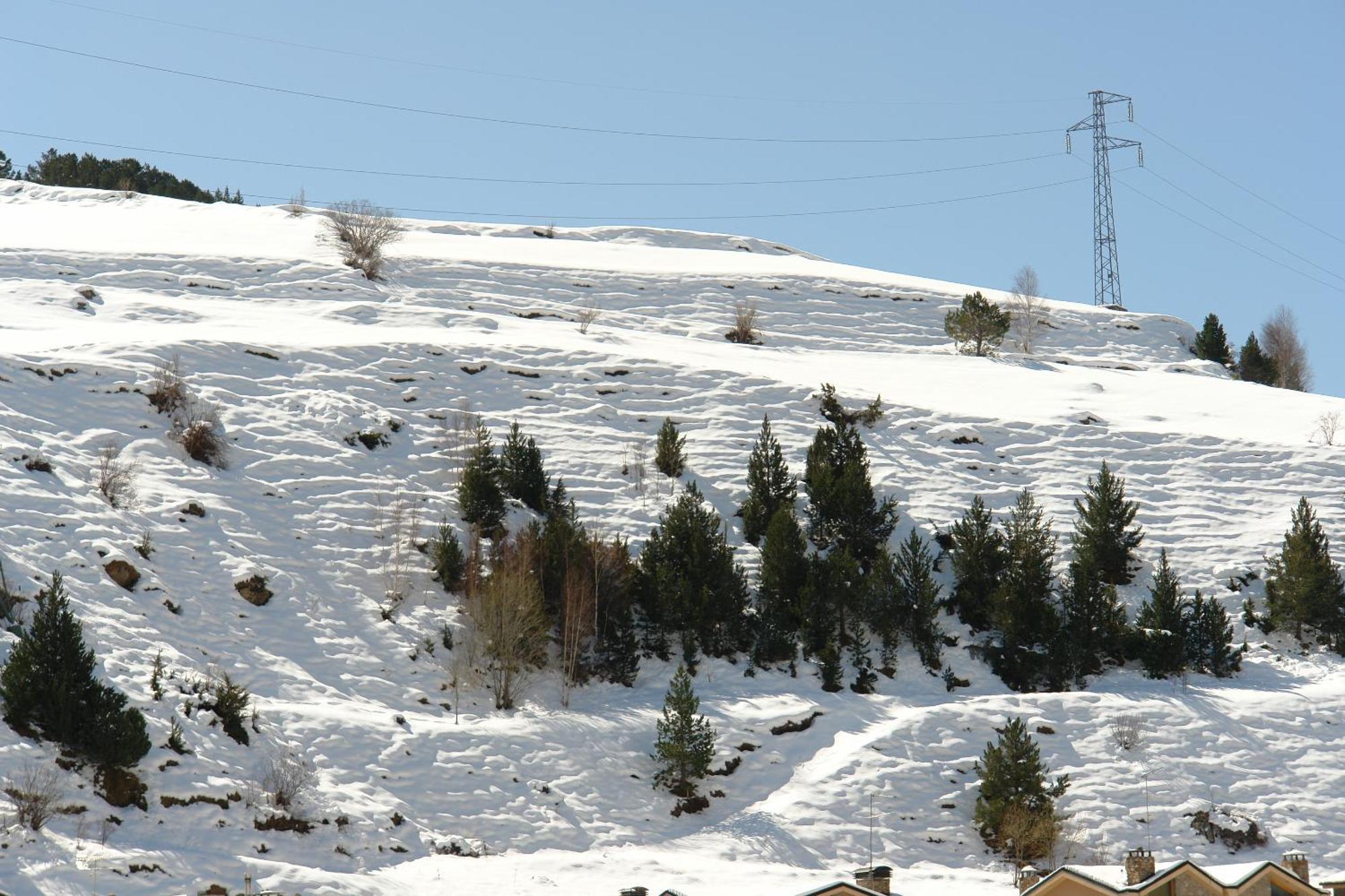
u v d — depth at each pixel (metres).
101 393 71.00
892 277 146.38
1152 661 69.06
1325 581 72.31
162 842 45.91
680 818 57.22
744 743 61.44
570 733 59.78
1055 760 61.88
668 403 87.31
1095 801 59.50
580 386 86.81
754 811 57.91
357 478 72.88
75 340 78.94
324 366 81.50
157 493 65.62
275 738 53.62
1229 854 57.62
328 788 52.12
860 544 74.12
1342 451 89.75
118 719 47.22
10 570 54.75
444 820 53.41
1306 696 67.12
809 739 62.88
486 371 86.06
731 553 68.75
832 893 39.19
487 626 62.34
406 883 47.62
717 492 78.62
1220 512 83.19
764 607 69.44
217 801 48.44
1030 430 90.00
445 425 80.12
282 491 69.88
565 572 66.19
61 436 67.12
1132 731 63.09
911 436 87.56
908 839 57.38
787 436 85.25
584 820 55.38
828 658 66.69
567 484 77.00
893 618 68.94
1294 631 73.00
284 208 155.25
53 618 48.22
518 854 52.69
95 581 57.41
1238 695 67.44
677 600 66.69
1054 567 75.44
